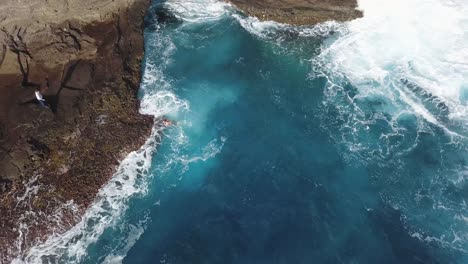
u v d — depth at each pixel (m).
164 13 35.34
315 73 31.98
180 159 27.41
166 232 24.61
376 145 28.30
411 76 32.00
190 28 34.50
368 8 35.56
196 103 29.98
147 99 29.75
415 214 25.44
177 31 34.22
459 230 24.81
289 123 29.34
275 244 24.23
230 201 25.88
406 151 28.05
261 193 26.23
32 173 25.55
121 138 27.55
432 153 27.98
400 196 26.16
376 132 28.92
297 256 23.80
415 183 26.70
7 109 27.25
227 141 28.36
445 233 24.70
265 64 32.47
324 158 27.75
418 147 28.23
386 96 30.81
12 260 23.66
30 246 24.02
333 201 25.98
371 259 23.73
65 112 27.67
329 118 29.58
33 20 29.34
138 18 33.06
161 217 25.17
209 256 23.77
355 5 35.47
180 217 25.20
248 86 31.14
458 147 28.30
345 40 34.16
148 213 25.28
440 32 34.56
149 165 27.00
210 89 30.84
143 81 30.73
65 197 25.27
